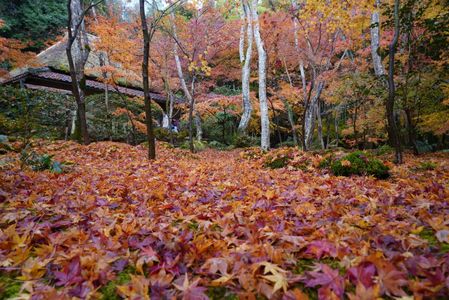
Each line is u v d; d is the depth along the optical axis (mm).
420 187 3604
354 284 1372
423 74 9555
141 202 3238
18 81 13680
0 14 19766
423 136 15297
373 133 15250
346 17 8914
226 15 16438
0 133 8875
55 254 1793
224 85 23453
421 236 1960
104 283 1511
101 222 2420
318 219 2439
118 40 11922
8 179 3975
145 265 1734
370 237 1845
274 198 3357
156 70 16812
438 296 1241
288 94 14039
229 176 5289
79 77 11062
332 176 5316
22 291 1456
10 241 1926
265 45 12359
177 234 2084
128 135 14469
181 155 10836
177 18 15023
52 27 21609
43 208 2762
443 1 8500
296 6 11648
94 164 6625
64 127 12352
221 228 2338
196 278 1484
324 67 12945
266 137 12508
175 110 22031
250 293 1310
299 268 1620
